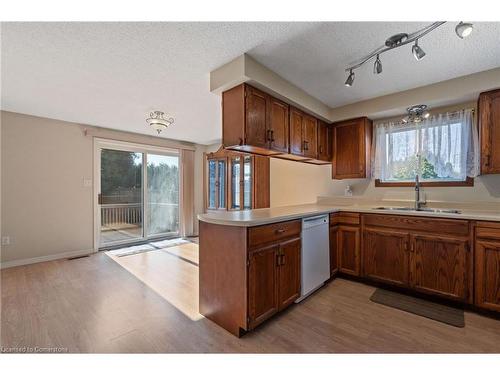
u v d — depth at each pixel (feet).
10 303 7.23
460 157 8.40
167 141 16.62
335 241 9.21
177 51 6.13
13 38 5.48
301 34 5.55
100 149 13.64
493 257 6.36
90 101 9.50
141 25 5.13
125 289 8.29
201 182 19.19
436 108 8.95
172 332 5.82
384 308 6.95
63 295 7.80
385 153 10.10
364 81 8.03
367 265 8.57
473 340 5.47
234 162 16.72
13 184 10.80
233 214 7.09
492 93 7.27
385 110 9.23
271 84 7.18
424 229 7.41
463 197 8.46
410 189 9.51
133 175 15.24
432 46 6.02
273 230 6.27
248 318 5.53
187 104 9.88
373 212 8.42
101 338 5.57
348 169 10.37
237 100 6.86
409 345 5.30
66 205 12.26
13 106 10.05
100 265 10.86
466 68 7.13
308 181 12.55
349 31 5.46
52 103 9.71
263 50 6.18
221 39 5.68
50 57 6.31
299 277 7.23
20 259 10.94
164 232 16.89
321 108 9.90
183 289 8.32
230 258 5.86
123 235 14.74
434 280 7.23
